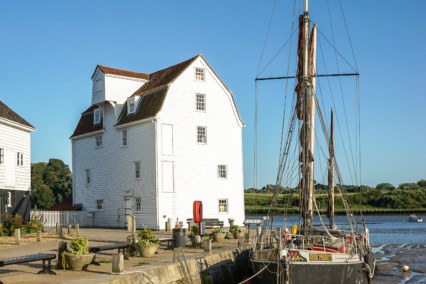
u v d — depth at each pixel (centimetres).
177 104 4316
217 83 4616
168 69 4756
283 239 1866
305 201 1983
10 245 2661
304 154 2002
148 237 2281
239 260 2600
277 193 2147
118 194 4566
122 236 3309
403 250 3844
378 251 3791
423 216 14025
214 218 4194
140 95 4519
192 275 2031
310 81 2119
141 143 4334
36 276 1653
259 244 2117
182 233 2614
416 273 2666
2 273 1731
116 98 4656
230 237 3422
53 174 10581
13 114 3950
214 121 4553
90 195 4953
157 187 4122
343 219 9725
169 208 4169
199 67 4503
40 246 2630
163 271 1847
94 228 4409
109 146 4734
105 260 2056
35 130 4094
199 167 4403
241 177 4691
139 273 1711
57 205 5378
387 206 15475
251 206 8575
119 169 4578
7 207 3684
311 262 1733
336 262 1747
